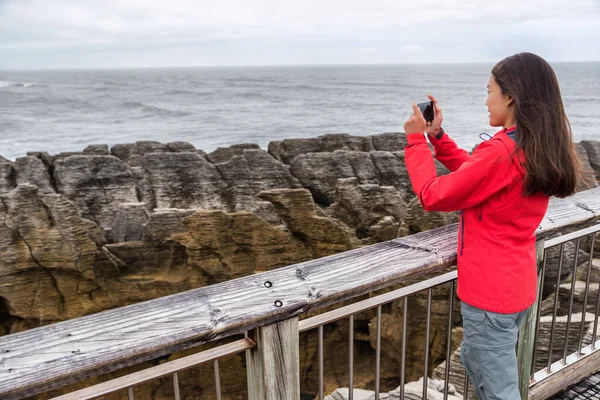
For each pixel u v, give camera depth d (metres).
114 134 76.06
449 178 1.84
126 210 14.71
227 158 19.94
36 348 1.42
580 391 3.22
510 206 1.83
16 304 12.55
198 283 13.39
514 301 1.92
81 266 12.76
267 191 13.95
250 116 102.50
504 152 1.76
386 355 12.59
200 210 13.09
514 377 2.05
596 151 17.12
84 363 1.39
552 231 2.55
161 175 16.81
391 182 17.97
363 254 2.13
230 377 12.90
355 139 20.84
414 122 2.01
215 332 1.59
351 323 2.04
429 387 4.42
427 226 12.40
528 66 1.79
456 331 10.98
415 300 11.80
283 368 1.80
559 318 7.10
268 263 13.26
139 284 13.35
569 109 96.25
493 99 1.90
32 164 16.66
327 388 12.84
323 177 17.69
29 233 12.62
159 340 1.50
